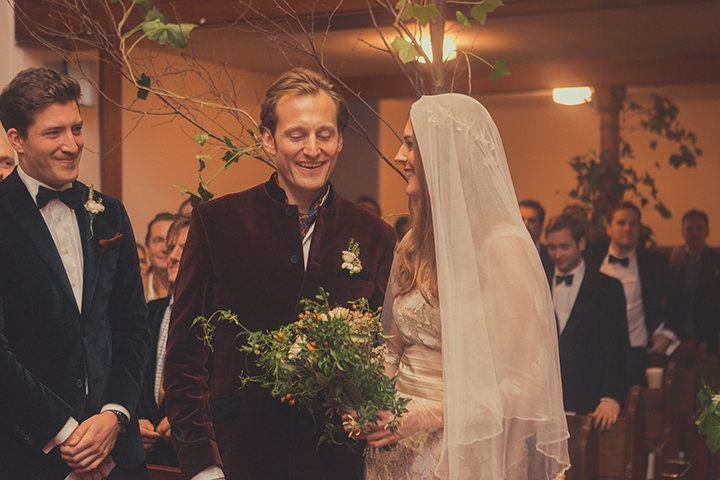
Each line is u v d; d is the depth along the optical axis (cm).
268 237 216
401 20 274
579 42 663
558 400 192
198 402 209
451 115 198
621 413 480
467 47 680
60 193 225
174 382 212
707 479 476
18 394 210
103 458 220
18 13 441
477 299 190
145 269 564
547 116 1195
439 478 200
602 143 818
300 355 189
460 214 193
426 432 207
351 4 373
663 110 861
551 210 1197
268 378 211
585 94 804
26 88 217
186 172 625
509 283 189
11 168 317
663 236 1132
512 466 189
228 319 207
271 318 213
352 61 719
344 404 191
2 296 216
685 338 699
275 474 212
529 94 1041
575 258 508
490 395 187
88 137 502
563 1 413
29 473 215
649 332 608
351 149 916
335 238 223
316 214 223
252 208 220
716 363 623
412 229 213
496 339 189
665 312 702
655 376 547
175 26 263
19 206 221
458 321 190
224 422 213
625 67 785
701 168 1116
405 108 967
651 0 427
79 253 229
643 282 611
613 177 795
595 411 465
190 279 216
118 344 238
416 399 207
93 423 218
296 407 214
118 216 241
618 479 431
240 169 687
